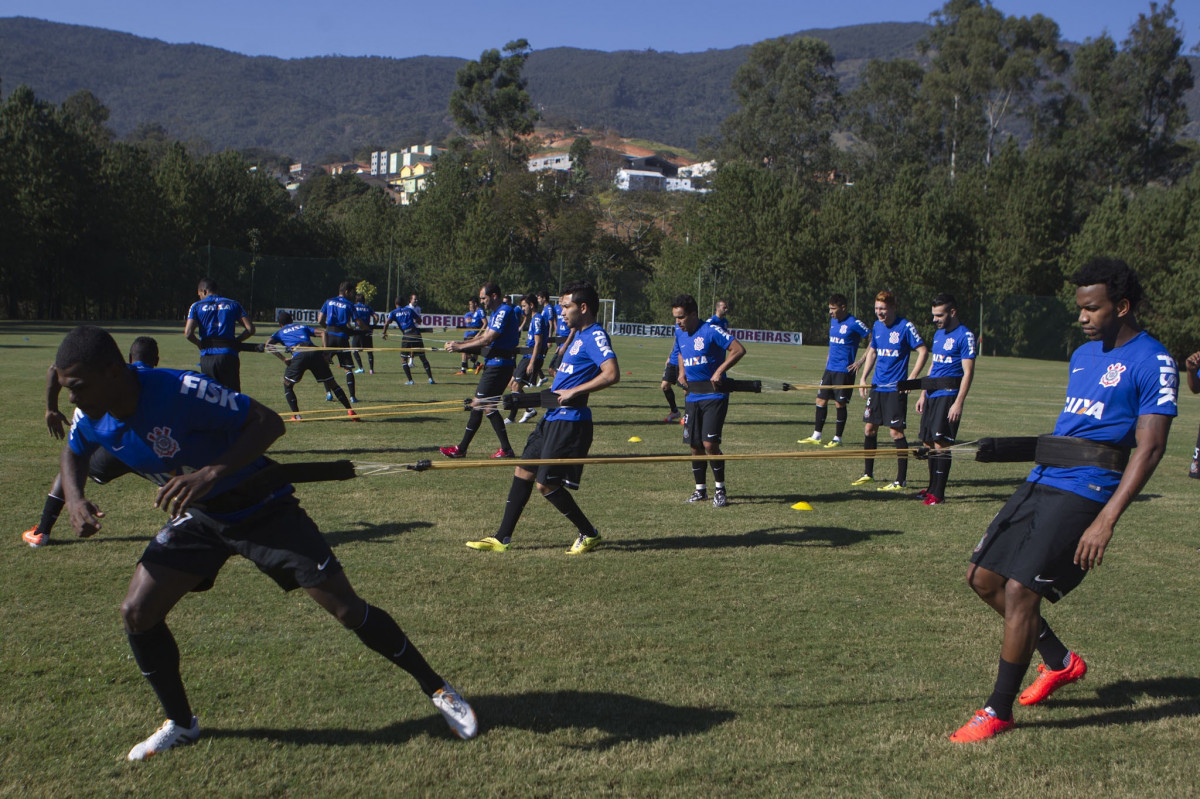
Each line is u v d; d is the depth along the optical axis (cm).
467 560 579
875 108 6688
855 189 5034
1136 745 350
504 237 5441
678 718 361
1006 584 363
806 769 322
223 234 5375
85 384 290
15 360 1967
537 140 10244
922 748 341
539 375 1394
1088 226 4184
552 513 721
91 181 4250
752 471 970
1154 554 650
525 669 405
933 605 511
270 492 330
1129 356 359
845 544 647
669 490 841
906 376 882
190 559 325
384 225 6197
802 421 1399
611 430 1223
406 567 558
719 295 4709
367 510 711
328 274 4675
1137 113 5666
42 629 434
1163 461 1120
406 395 1553
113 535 604
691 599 511
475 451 1025
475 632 448
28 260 3934
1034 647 359
